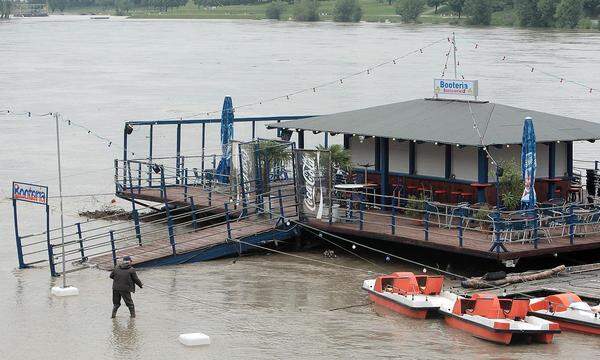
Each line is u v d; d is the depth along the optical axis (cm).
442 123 4297
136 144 7569
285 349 3102
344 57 15138
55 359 3041
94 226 4928
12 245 4538
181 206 4750
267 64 14362
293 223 4219
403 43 17350
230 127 4991
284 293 3666
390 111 4634
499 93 9844
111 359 3034
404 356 3028
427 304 3359
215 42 19862
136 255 4091
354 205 4328
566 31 18812
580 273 3734
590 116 8325
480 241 3762
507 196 3956
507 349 3077
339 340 3175
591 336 3192
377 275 3872
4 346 3150
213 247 4112
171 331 3275
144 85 11881
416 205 4147
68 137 7956
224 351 3091
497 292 3481
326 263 4050
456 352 3056
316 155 4181
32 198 3925
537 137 4072
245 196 4438
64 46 19738
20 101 10325
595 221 3934
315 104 9600
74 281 3850
